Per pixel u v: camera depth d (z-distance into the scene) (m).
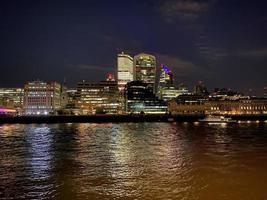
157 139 96.62
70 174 44.81
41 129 152.38
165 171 46.72
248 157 59.28
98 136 108.06
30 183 39.97
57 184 39.41
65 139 96.56
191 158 58.25
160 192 36.06
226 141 90.06
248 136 107.25
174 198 34.00
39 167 49.94
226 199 33.72
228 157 59.38
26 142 87.44
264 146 77.31
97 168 49.12
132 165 51.47
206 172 45.91
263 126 187.25
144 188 37.66
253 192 35.94
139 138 99.88
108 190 36.84
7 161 55.47
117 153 65.06
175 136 108.06
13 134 117.75
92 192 36.16
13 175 44.28
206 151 67.94
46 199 33.84
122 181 40.81
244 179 41.56
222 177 42.75
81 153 65.19
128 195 35.00
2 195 35.12
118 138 100.19
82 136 108.06
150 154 63.66
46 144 82.31
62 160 56.34
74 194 35.47
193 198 34.03
